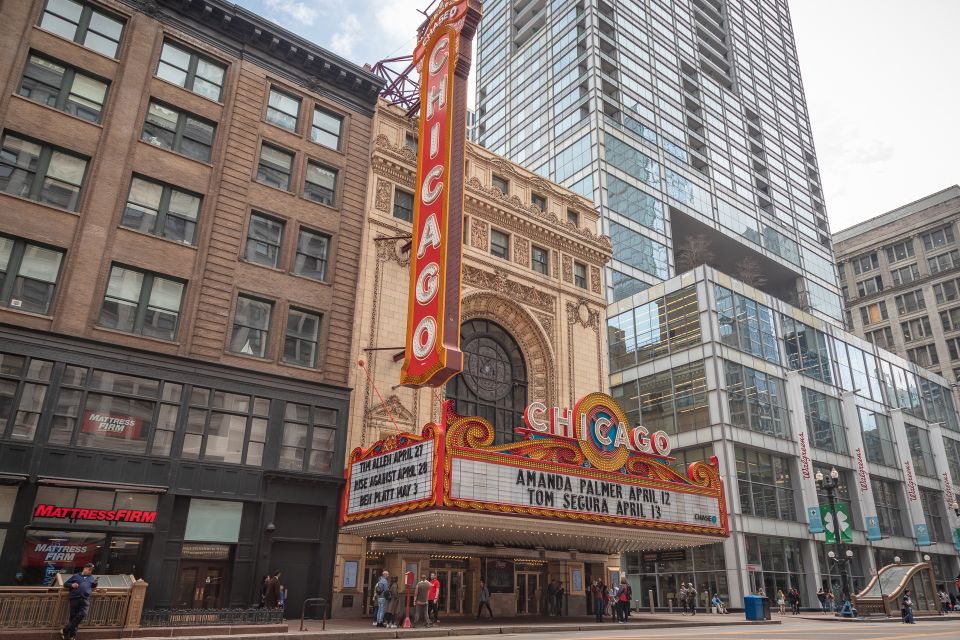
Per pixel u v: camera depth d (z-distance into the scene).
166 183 25.34
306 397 26.00
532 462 23.69
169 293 24.44
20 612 14.91
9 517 19.41
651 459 28.06
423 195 28.38
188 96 26.84
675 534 27.52
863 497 53.22
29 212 22.12
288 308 26.92
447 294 25.34
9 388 20.47
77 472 20.72
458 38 29.69
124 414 22.22
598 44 74.62
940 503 65.50
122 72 25.30
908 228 101.88
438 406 29.36
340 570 24.70
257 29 28.91
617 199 66.50
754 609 31.27
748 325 51.38
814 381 55.09
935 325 94.00
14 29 23.27
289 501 24.38
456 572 28.38
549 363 34.47
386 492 23.31
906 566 40.91
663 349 51.62
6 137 22.45
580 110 72.31
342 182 29.95
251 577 22.89
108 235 23.41
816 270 92.06
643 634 19.39
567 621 26.05
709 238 78.62
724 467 44.31
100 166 23.86
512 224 35.62
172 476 22.28
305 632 17.86
